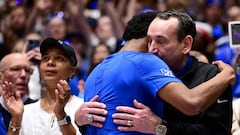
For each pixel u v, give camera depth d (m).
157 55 5.39
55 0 13.83
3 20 14.50
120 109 5.22
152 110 5.30
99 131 5.33
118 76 5.28
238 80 9.57
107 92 5.30
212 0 13.83
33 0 14.88
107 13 13.59
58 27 12.30
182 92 5.10
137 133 5.25
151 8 14.52
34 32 13.07
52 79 6.57
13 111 6.17
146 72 5.21
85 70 10.89
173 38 5.38
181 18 5.43
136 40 5.49
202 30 8.01
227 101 5.58
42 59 6.67
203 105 5.12
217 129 5.52
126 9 13.98
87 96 5.52
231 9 13.27
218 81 5.21
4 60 7.73
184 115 5.53
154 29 5.37
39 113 6.54
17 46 10.90
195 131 5.41
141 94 5.23
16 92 6.25
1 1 15.68
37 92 8.30
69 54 6.62
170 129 5.31
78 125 5.51
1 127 6.91
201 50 7.52
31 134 6.43
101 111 5.28
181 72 5.66
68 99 6.10
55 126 6.42
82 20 13.66
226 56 11.02
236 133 6.81
